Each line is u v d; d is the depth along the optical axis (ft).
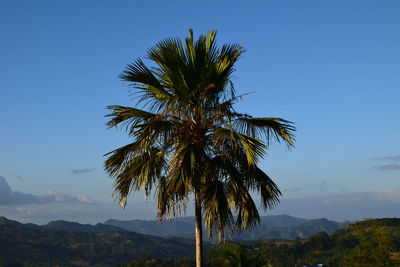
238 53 26.84
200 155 24.12
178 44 26.48
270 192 26.84
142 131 23.79
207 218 24.06
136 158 25.86
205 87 26.20
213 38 26.61
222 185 24.95
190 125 26.07
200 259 24.71
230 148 25.71
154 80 26.55
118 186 25.40
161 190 27.07
